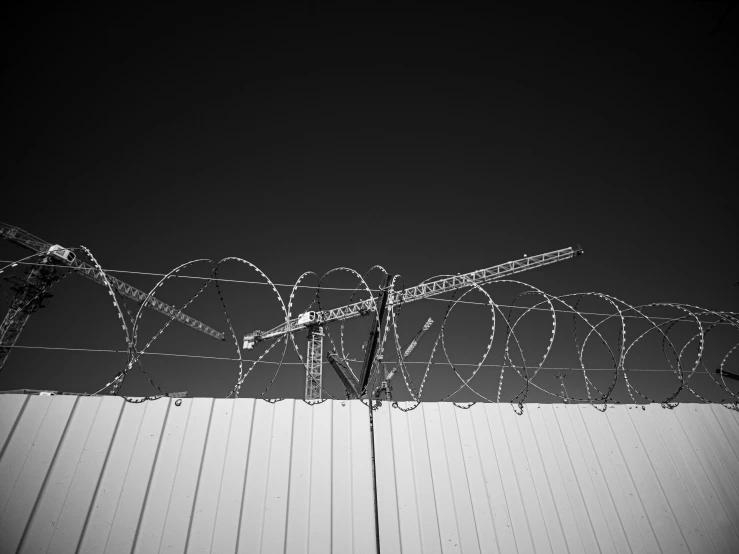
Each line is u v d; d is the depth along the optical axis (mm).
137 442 3598
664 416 4930
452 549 3641
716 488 4527
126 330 3809
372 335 5945
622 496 4277
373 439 4023
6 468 3254
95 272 4180
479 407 4469
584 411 4742
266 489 3605
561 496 4141
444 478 3975
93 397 3686
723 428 4977
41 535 3105
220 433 3783
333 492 3703
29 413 3490
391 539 3584
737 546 4211
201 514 3408
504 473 4145
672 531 4172
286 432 3900
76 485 3330
